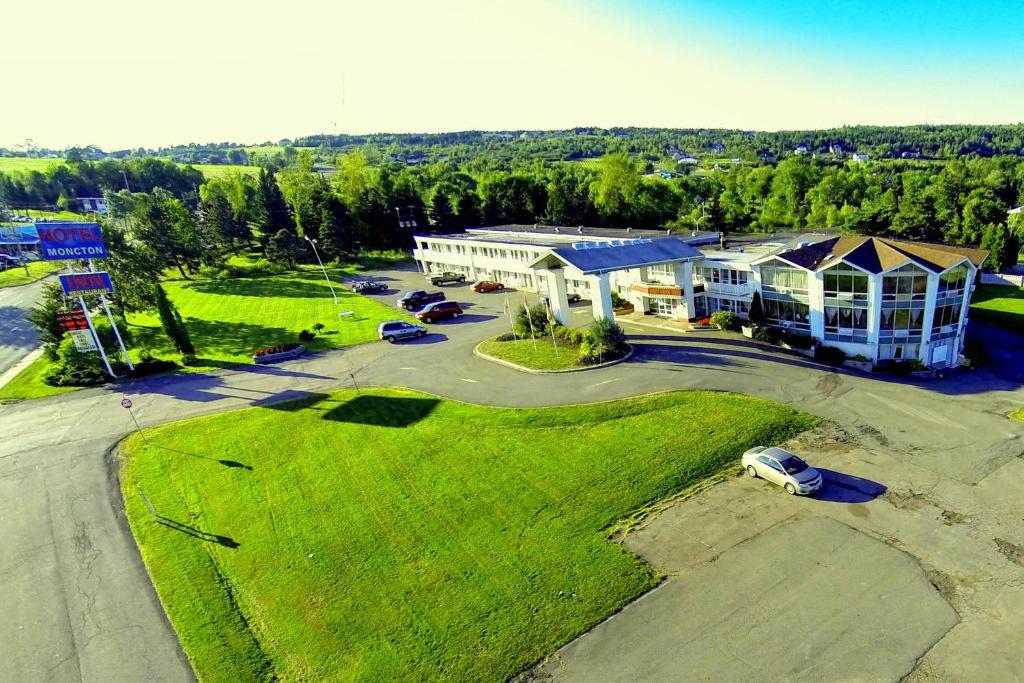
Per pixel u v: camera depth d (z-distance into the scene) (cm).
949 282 3672
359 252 10025
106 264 5403
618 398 3478
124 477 2934
